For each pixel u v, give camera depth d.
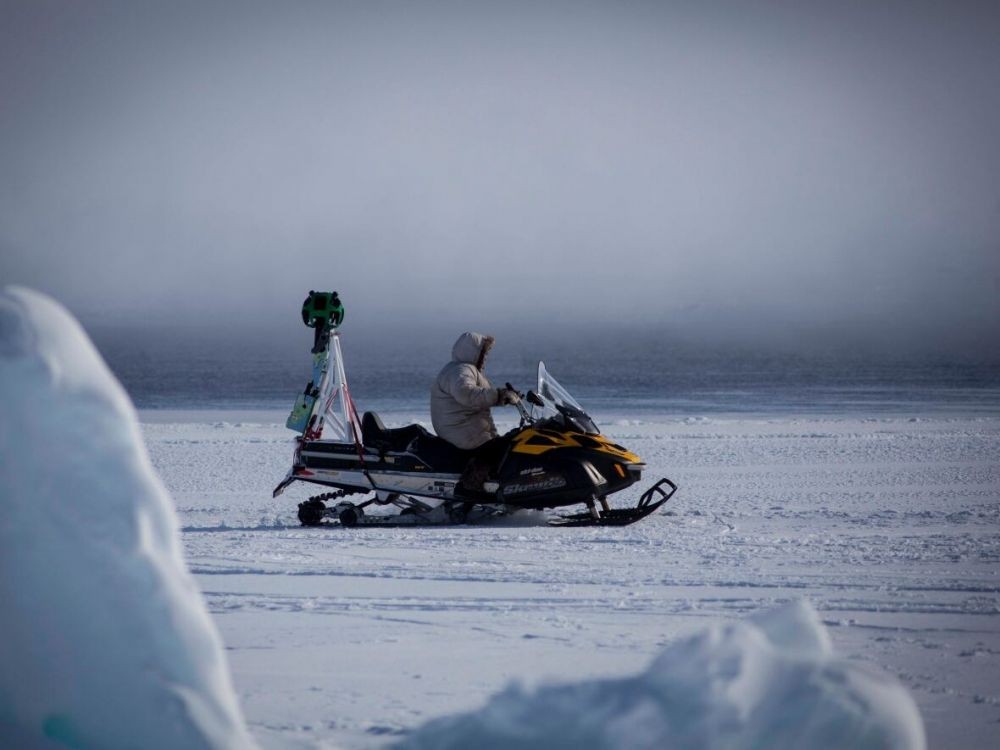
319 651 17.22
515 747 7.33
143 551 6.88
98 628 6.82
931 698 14.42
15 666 6.90
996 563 26.09
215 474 51.75
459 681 15.16
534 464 35.28
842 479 47.03
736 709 6.98
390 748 7.80
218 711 7.00
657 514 37.22
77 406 6.86
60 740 6.92
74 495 6.79
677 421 81.25
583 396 137.12
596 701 7.35
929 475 47.97
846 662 7.46
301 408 37.28
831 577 24.36
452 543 30.48
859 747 6.88
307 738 11.26
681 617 20.11
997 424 75.00
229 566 26.59
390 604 21.45
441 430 36.47
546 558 27.61
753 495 42.38
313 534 32.97
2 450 6.76
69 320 7.14
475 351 37.12
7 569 6.80
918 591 22.67
